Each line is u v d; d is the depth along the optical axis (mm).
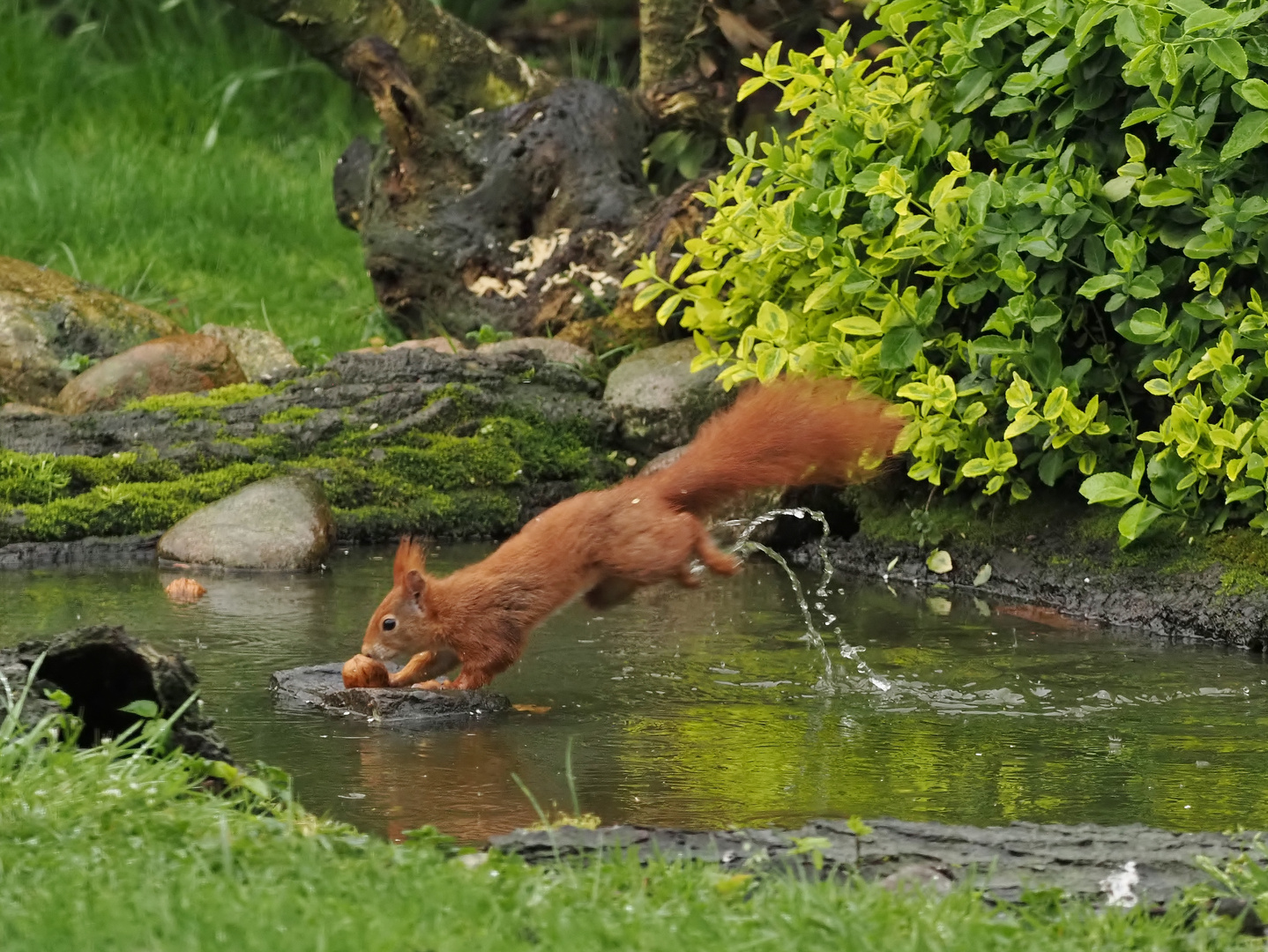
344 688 9328
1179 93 10977
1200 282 10969
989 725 9016
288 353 17438
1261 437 10711
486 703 9234
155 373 15555
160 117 25484
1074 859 5930
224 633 10969
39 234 20594
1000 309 11734
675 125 17906
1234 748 8547
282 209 22562
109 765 6477
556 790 7770
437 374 15406
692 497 9602
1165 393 11109
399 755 8359
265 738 8633
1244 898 5531
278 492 13703
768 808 7492
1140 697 9609
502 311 17125
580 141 17234
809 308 12500
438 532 14664
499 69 18156
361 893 5246
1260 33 10766
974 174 11953
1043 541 12578
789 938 4918
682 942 4871
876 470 12789
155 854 5527
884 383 12680
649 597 12508
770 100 17266
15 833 5723
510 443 15133
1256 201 10562
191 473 14359
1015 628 11406
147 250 20625
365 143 19000
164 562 13414
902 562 13352
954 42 11953
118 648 7293
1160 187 11078
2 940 4812
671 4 17984
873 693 9711
